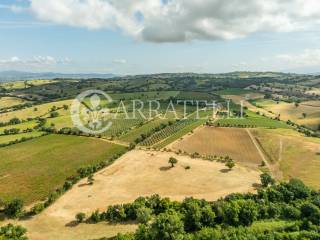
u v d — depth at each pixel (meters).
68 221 105.94
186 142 189.25
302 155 161.50
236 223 98.19
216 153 171.62
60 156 171.25
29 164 160.62
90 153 174.50
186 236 86.25
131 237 87.38
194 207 98.25
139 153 172.00
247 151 174.00
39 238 96.19
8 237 91.56
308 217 100.44
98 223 104.00
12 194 127.19
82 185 133.88
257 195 115.62
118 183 134.62
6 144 196.62
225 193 123.44
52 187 132.62
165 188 128.62
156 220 89.31
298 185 118.88
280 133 197.88
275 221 100.62
